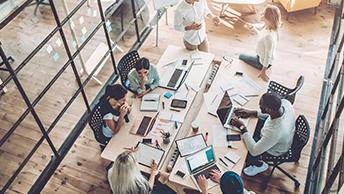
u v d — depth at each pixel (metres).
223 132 3.73
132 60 4.63
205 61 4.48
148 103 4.02
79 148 4.55
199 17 4.64
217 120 3.85
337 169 2.97
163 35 5.96
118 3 5.24
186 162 3.51
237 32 5.95
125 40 5.87
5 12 4.50
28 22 6.02
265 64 4.22
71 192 4.15
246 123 3.80
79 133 4.69
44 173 4.27
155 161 3.52
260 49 4.22
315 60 5.42
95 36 5.73
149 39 5.91
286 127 3.48
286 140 3.57
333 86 4.34
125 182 2.96
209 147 3.61
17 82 3.66
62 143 4.62
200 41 4.76
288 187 4.07
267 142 3.47
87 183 4.21
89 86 5.31
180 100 4.04
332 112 4.21
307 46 5.64
